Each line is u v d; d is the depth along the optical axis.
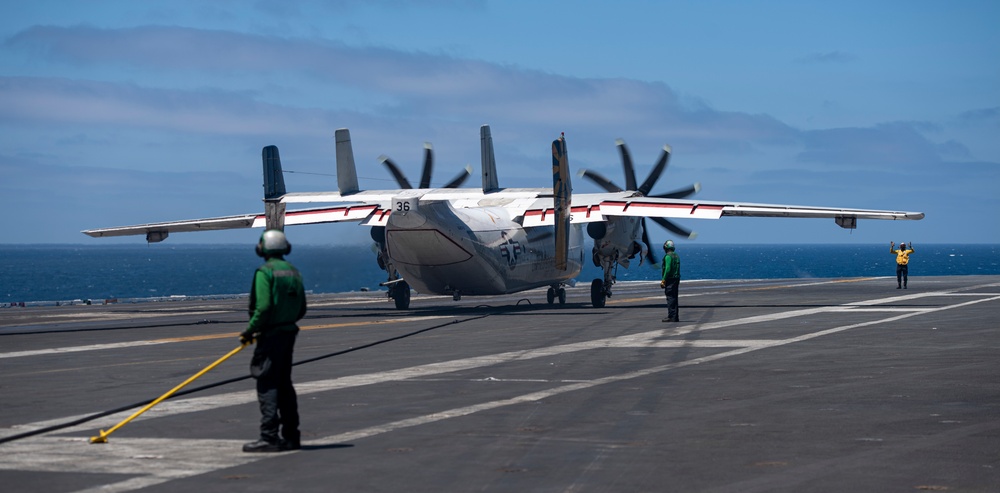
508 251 59.88
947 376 27.02
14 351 36.72
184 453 17.11
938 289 86.69
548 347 35.88
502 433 18.81
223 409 22.09
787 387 25.00
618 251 62.12
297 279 17.39
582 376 27.44
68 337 42.94
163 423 20.30
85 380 27.91
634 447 17.39
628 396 23.55
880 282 106.69
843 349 34.47
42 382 27.52
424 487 14.51
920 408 21.52
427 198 52.53
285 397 17.31
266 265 17.20
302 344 38.12
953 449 17.02
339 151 56.88
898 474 15.11
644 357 32.28
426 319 52.53
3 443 18.16
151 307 72.88
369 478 15.11
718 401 22.72
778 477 14.98
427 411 21.47
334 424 19.88
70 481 14.97
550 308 63.19
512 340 38.91
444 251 54.81
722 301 68.88
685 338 39.09
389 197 54.28
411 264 56.50
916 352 33.41
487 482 14.81
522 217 61.78
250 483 14.81
